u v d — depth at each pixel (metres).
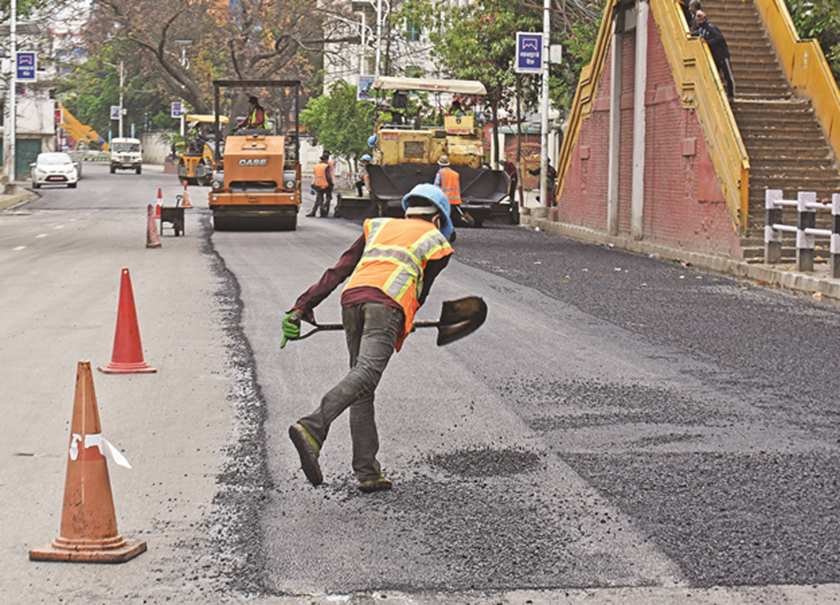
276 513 5.88
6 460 6.95
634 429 7.79
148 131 131.50
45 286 16.19
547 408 8.41
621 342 11.50
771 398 8.86
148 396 8.80
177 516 5.82
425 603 4.64
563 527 5.64
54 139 78.50
